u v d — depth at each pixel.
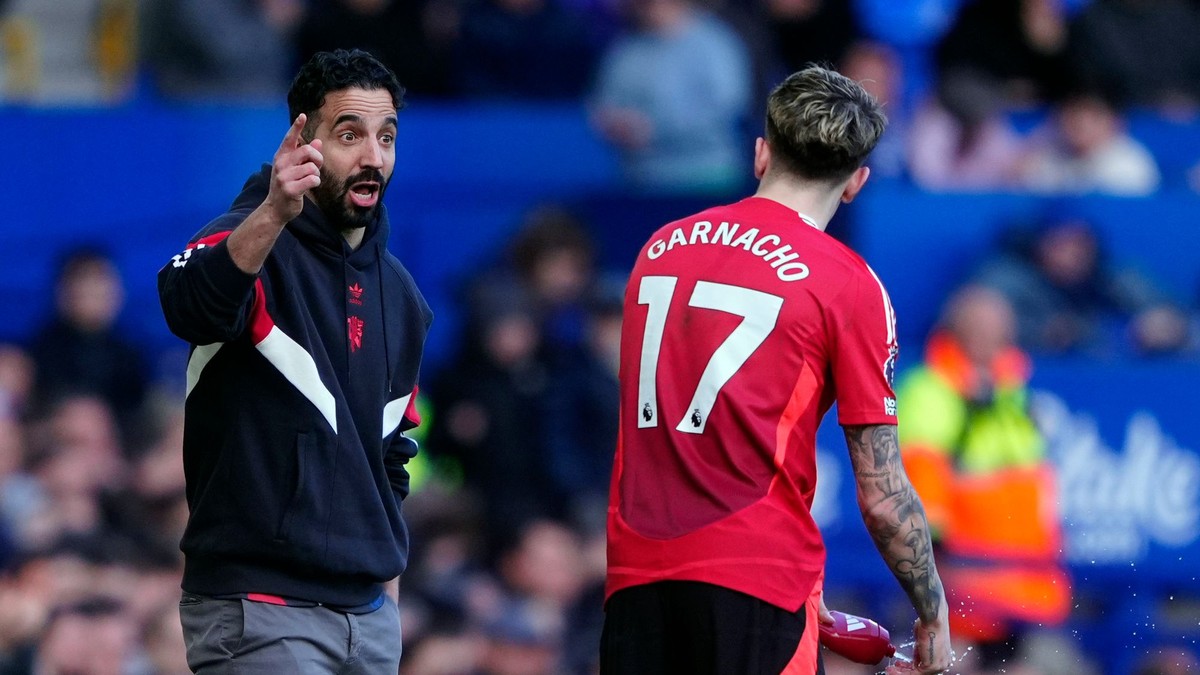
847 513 31.02
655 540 13.69
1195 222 35.00
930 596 14.19
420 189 35.06
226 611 13.71
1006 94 39.16
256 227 12.60
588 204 35.47
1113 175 37.50
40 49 39.44
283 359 13.57
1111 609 31.22
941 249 34.25
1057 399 31.78
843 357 13.78
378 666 14.53
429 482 32.28
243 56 36.84
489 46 37.19
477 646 29.73
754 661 13.45
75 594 28.78
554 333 33.28
